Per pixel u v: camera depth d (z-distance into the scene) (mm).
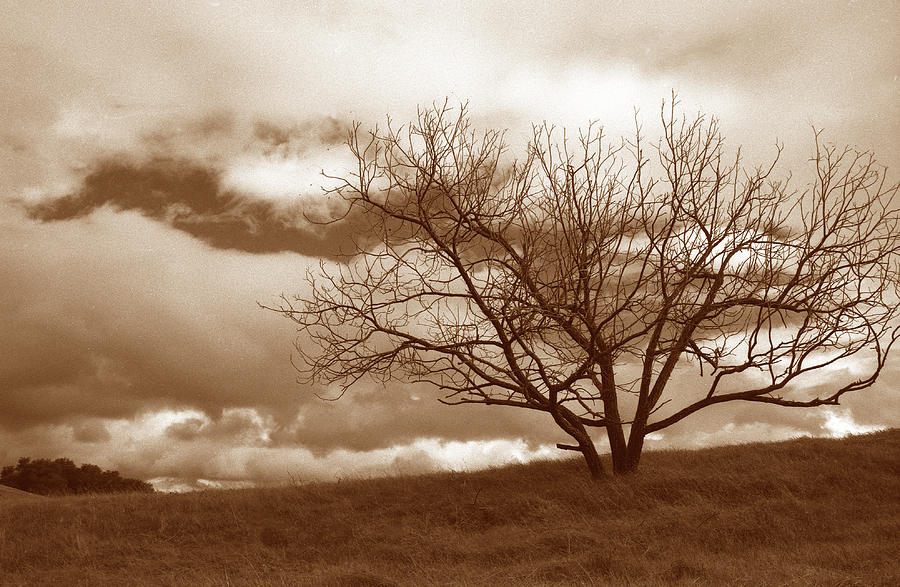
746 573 10547
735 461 19000
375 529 14547
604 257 16625
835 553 11844
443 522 15023
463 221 16328
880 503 15477
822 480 16953
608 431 17688
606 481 16734
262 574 11797
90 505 16672
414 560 12391
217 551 13562
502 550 12836
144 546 13828
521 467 19422
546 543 12945
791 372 16656
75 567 12570
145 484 39594
